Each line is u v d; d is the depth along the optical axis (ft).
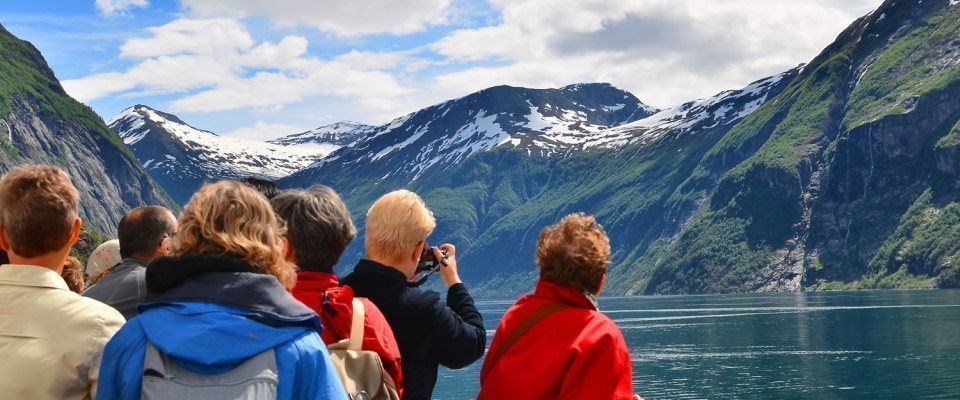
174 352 13.98
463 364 25.41
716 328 517.55
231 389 13.96
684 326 546.26
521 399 23.67
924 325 459.73
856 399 245.24
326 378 14.87
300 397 14.56
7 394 17.51
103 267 32.01
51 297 18.69
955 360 313.94
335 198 22.76
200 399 13.84
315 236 21.62
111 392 14.65
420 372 24.53
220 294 14.74
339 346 20.11
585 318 24.13
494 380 24.43
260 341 14.28
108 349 14.90
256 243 15.46
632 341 450.30
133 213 28.43
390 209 25.03
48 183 19.39
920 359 322.75
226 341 14.15
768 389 268.82
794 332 463.42
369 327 20.94
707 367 326.24
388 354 20.93
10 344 17.97
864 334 429.79
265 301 14.85
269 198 23.56
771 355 358.64
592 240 24.94
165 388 13.92
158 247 28.17
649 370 323.57
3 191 19.20
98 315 18.70
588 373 23.39
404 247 25.08
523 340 24.35
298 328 14.84
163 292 15.06
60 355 17.99
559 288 24.91
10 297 18.52
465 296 26.96
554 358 23.58
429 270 27.37
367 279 24.41
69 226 19.58
